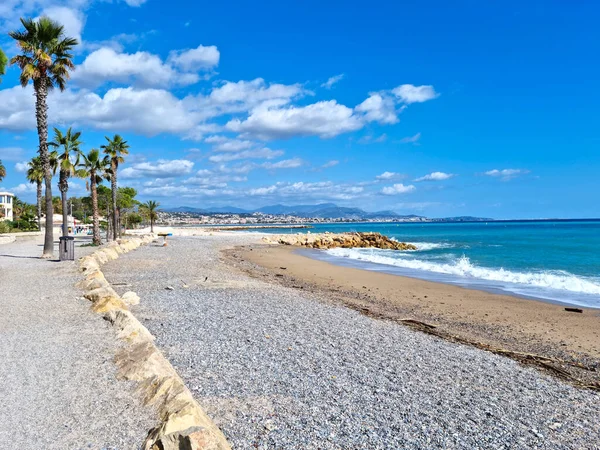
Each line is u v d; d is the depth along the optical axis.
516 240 65.69
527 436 5.39
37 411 5.11
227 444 4.22
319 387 6.61
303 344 8.97
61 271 17.94
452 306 15.64
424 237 83.88
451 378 7.39
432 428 5.45
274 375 7.02
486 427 5.57
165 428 4.25
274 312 12.23
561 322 13.21
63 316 9.90
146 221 114.56
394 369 7.68
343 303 15.25
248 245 53.47
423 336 10.47
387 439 5.11
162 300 13.34
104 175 40.97
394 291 19.06
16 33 23.20
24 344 7.73
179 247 41.84
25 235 43.81
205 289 16.12
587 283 21.39
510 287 20.38
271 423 5.34
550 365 8.75
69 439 4.50
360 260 35.53
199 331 9.64
